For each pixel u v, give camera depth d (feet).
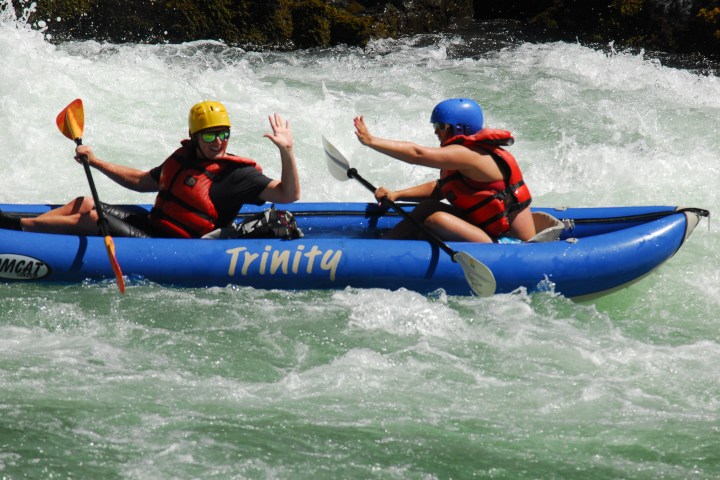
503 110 116.88
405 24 159.12
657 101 120.98
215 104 64.95
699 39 150.71
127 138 100.78
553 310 65.51
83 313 62.23
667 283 73.56
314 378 55.88
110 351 57.88
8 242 65.31
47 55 112.78
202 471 45.68
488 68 135.95
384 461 47.57
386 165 100.32
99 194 90.68
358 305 64.59
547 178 96.48
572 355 59.57
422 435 50.14
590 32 159.43
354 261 65.62
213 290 65.92
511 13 173.78
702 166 97.50
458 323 62.95
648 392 55.42
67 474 44.88
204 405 52.16
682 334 64.54
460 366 57.82
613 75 132.57
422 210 69.31
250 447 47.98
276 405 52.65
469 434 50.49
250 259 65.57
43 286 65.72
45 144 97.04
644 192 92.68
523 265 65.51
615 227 74.18
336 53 146.30
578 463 48.14
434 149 64.80
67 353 57.26
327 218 75.31
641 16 155.12
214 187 66.23
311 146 103.40
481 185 66.69
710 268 76.59
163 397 52.80
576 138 107.34
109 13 144.77
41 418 49.62
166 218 67.15
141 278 65.46
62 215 67.82
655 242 67.77
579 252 66.18
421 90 124.57
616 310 68.80
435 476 46.60
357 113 112.37
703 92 125.90
